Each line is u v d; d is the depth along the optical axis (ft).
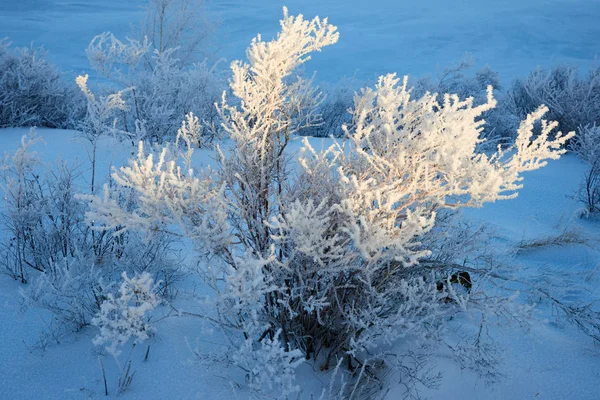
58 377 7.38
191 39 36.65
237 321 7.21
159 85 19.85
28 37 73.97
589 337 9.34
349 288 8.10
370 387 7.50
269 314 7.73
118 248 10.43
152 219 7.12
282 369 6.27
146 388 7.27
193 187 7.07
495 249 10.87
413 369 7.77
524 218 15.99
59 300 8.70
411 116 7.46
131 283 6.51
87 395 7.07
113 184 11.28
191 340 8.33
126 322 6.46
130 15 103.81
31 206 9.91
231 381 6.83
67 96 23.86
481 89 28.99
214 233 7.12
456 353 7.89
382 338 8.41
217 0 147.54
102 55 18.40
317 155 7.66
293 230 6.56
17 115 21.47
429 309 7.66
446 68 28.25
